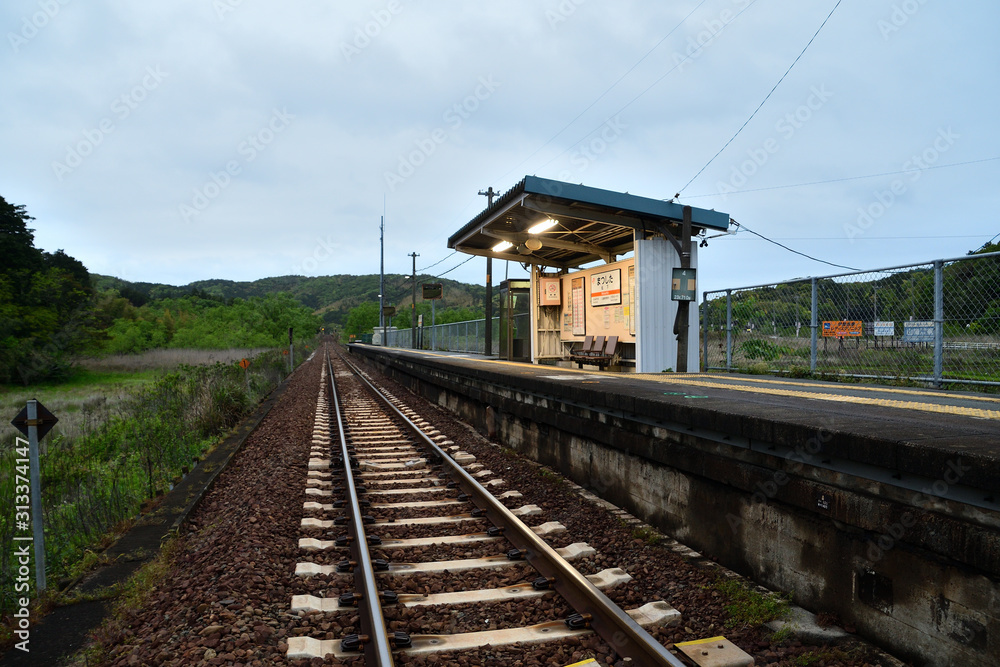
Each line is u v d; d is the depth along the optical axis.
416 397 19.14
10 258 32.34
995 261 8.18
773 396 6.84
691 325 13.01
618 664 3.34
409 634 3.73
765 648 3.52
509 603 4.17
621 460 6.48
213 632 3.56
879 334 9.87
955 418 4.86
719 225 13.11
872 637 3.45
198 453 10.18
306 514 6.41
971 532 2.83
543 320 19.62
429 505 6.77
